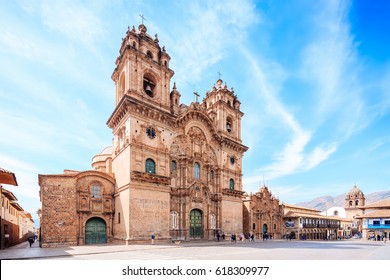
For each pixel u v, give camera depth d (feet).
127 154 136.87
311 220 279.90
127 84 144.77
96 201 142.20
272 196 252.62
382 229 267.18
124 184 135.95
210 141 184.24
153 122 148.77
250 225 220.64
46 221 127.85
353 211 408.46
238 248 120.16
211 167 180.96
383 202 294.87
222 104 199.00
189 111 169.78
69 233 130.72
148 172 141.38
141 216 132.05
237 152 204.95
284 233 260.21
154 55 160.15
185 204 157.07
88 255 90.63
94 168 219.41
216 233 173.37
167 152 152.56
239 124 211.82
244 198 231.91
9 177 115.24
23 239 243.19
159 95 155.94
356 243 189.67
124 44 154.61
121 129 149.07
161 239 137.18
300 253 100.94
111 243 137.28
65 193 133.59
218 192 180.96
